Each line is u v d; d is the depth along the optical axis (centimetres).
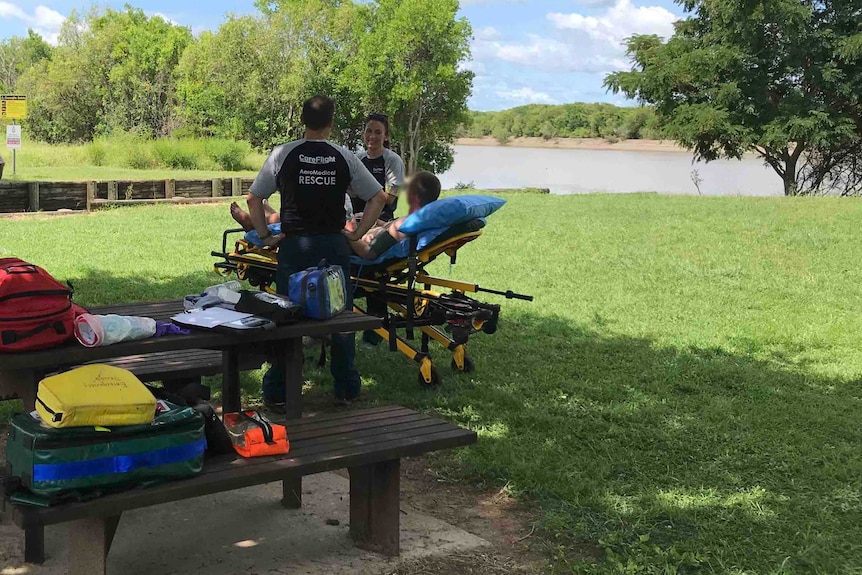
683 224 1570
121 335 329
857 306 962
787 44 3173
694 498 427
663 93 3316
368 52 4538
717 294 1002
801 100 3117
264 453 317
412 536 378
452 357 654
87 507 265
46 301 317
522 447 487
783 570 353
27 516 256
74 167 2839
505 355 699
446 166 5106
